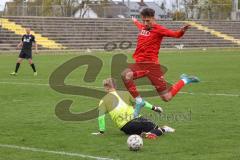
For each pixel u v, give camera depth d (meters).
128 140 16.55
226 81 40.25
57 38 95.44
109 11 122.81
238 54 85.81
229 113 24.19
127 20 107.81
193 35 111.62
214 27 117.56
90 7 124.25
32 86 37.47
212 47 109.94
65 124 21.72
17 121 22.48
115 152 16.30
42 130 20.34
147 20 20.91
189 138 18.39
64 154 16.11
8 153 16.34
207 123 21.50
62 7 116.19
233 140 18.03
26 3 117.75
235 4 133.62
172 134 19.14
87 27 101.38
